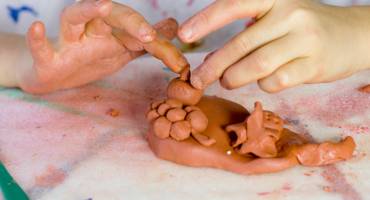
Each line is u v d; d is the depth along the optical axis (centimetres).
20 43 68
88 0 56
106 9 53
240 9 51
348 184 53
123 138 58
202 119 54
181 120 54
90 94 64
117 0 83
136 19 53
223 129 55
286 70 51
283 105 63
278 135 55
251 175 54
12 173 53
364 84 66
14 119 60
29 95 64
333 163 55
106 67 64
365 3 87
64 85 64
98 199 51
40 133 58
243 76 52
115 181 53
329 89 65
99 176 53
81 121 60
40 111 61
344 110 62
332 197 52
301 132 58
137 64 70
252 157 54
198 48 85
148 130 57
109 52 61
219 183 53
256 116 53
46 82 62
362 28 58
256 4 52
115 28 58
